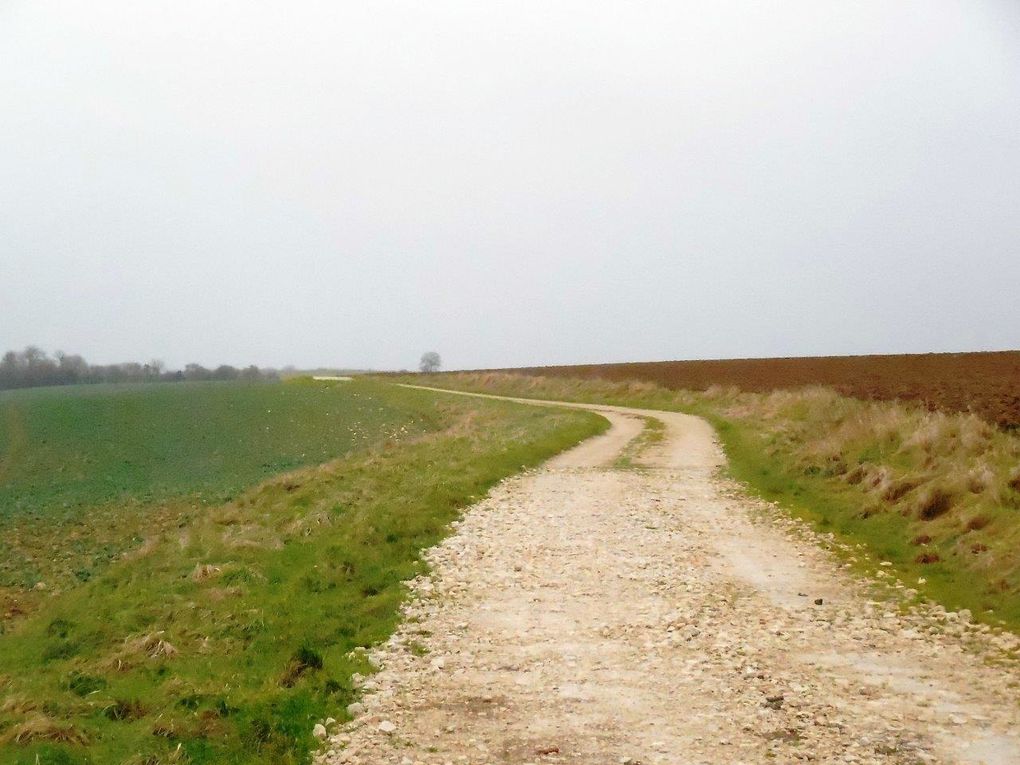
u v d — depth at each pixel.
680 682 9.55
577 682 9.68
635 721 8.55
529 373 92.25
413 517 17.48
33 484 34.97
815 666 9.93
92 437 46.28
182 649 11.05
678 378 65.56
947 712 8.53
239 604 12.75
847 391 39.97
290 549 15.53
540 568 14.71
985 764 7.40
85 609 13.70
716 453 28.73
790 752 7.70
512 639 11.23
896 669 9.77
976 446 17.86
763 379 58.62
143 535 24.44
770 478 22.16
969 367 52.16
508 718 8.74
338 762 7.89
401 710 9.02
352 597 13.11
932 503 15.76
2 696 9.90
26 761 7.53
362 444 43.06
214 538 16.97
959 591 12.34
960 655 10.14
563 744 8.08
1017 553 12.48
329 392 70.56
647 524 17.92
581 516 18.80
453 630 11.64
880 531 15.83
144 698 9.32
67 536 24.53
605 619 11.95
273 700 9.07
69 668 10.80
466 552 15.73
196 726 8.50
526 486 22.70
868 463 19.67
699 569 14.41
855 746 7.80
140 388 77.25
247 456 40.09
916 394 35.69
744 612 12.06
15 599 18.03
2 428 50.06
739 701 8.94
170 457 40.31
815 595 12.84
